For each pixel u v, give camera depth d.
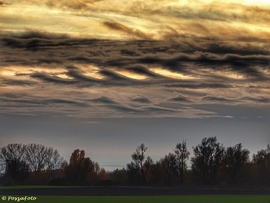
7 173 157.12
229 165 153.88
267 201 83.56
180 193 107.25
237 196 97.62
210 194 104.25
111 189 120.69
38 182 155.75
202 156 156.75
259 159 151.12
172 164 159.12
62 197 87.75
